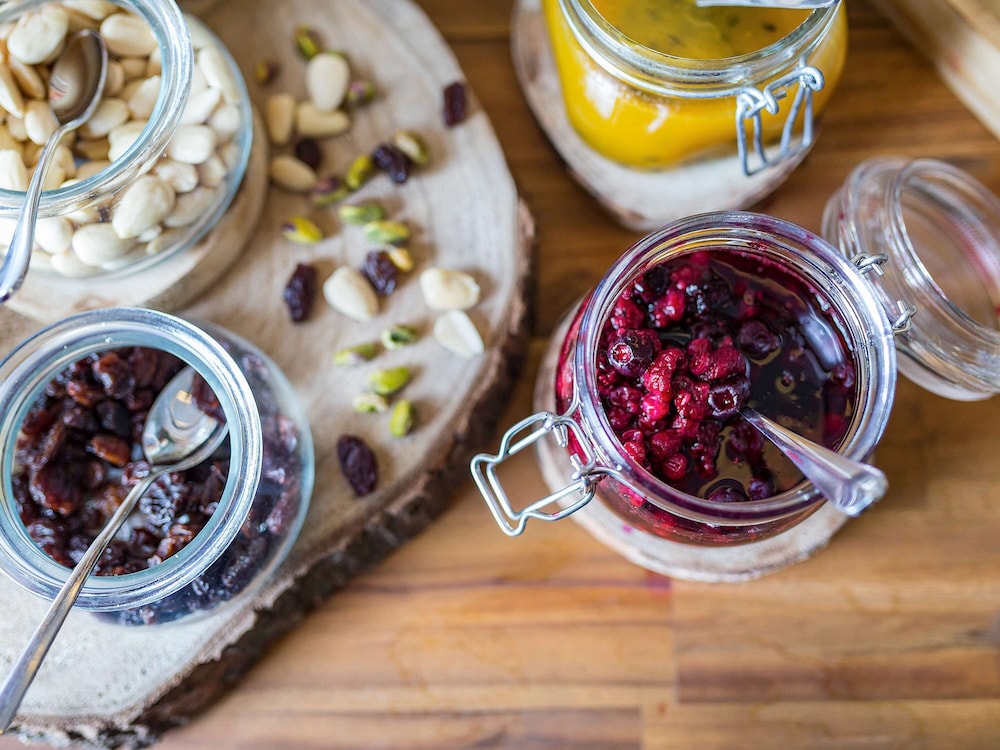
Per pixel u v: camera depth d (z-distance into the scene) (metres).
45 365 0.33
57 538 0.33
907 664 0.38
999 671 0.38
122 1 0.34
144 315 0.32
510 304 0.37
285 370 0.37
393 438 0.36
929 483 0.39
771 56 0.31
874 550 0.39
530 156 0.40
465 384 0.36
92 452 0.34
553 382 0.35
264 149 0.38
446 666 0.38
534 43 0.39
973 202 0.39
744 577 0.36
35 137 0.34
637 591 0.39
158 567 0.30
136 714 0.34
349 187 0.38
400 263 0.37
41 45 0.34
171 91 0.33
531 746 0.38
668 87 0.33
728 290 0.32
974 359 0.35
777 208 0.40
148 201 0.33
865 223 0.36
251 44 0.39
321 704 0.38
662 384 0.30
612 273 0.29
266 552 0.33
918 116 0.40
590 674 0.38
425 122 0.38
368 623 0.38
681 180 0.38
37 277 0.36
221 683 0.37
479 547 0.39
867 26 0.40
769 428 0.30
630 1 0.34
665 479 0.30
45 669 0.34
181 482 0.33
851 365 0.31
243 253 0.38
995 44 0.37
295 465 0.34
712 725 0.38
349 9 0.38
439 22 0.41
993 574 0.39
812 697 0.38
